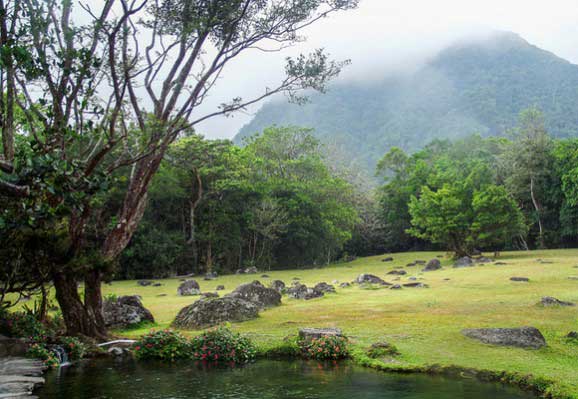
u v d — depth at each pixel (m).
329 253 53.34
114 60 12.27
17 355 11.27
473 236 38.88
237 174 44.59
